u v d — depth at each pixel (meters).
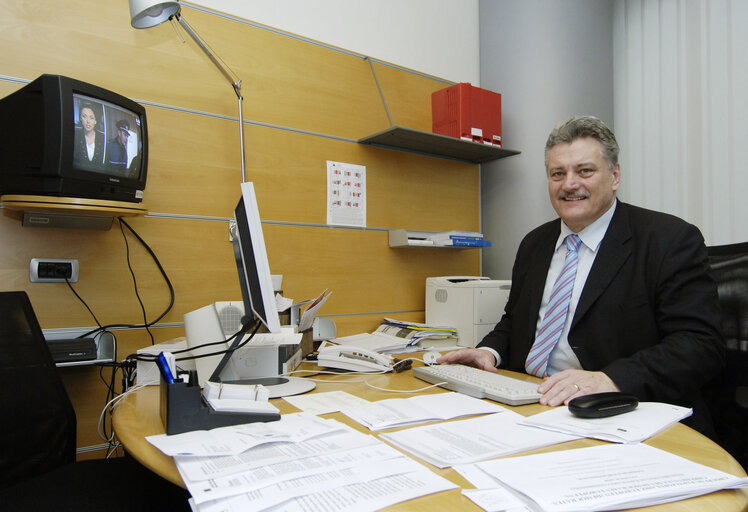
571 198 1.35
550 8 2.37
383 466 0.62
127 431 0.80
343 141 2.08
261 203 1.84
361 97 2.16
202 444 0.69
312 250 1.97
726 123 1.96
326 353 1.40
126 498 0.91
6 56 1.40
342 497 0.53
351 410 0.90
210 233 1.72
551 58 2.36
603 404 0.83
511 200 2.47
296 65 1.96
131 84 1.59
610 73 2.36
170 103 1.66
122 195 1.40
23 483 0.98
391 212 2.23
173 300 1.63
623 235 1.32
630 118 2.30
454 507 0.52
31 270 1.41
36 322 1.18
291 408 0.93
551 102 2.36
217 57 1.76
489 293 2.01
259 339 1.21
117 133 1.39
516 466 0.62
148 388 1.15
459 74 2.60
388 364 1.35
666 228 1.27
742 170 1.92
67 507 0.87
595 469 0.60
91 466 1.07
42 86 1.23
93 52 1.53
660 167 2.18
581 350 1.28
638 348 1.23
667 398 1.03
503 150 2.34
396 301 2.23
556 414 0.86
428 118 2.41
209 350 1.10
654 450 0.68
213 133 1.74
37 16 1.44
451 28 2.57
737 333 1.30
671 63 2.15
